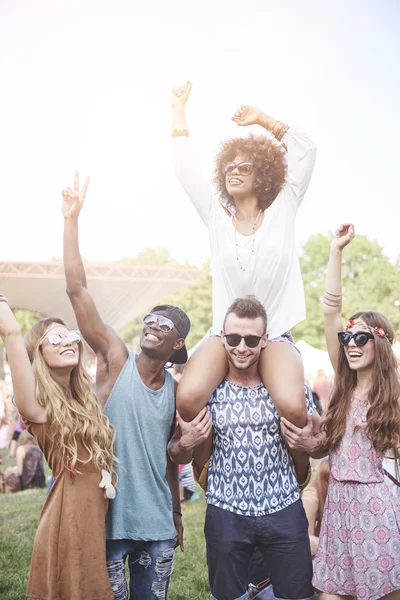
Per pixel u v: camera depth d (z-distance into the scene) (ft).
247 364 10.75
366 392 11.37
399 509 10.83
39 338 10.82
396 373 11.27
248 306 10.70
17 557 18.63
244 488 10.76
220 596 10.70
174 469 11.91
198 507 25.61
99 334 11.27
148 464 10.87
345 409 11.39
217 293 11.95
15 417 41.42
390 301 108.27
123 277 48.21
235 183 11.68
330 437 11.28
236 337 10.61
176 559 18.45
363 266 112.27
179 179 12.38
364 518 10.75
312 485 15.02
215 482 11.04
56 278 47.65
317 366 55.72
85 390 10.80
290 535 10.65
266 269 11.51
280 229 11.75
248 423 10.84
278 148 11.83
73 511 10.03
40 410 10.39
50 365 10.71
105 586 10.03
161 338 10.83
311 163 12.16
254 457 10.78
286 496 10.85
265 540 10.73
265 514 10.66
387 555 10.57
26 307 53.16
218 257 11.94
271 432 10.91
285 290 11.66
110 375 11.28
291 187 12.06
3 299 10.39
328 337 12.12
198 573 17.20
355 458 11.03
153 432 10.97
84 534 10.03
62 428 10.21
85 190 11.12
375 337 11.27
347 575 10.83
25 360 10.28
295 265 11.85
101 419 10.64
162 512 10.91
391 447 10.91
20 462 30.48
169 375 11.57
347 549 10.91
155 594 10.87
